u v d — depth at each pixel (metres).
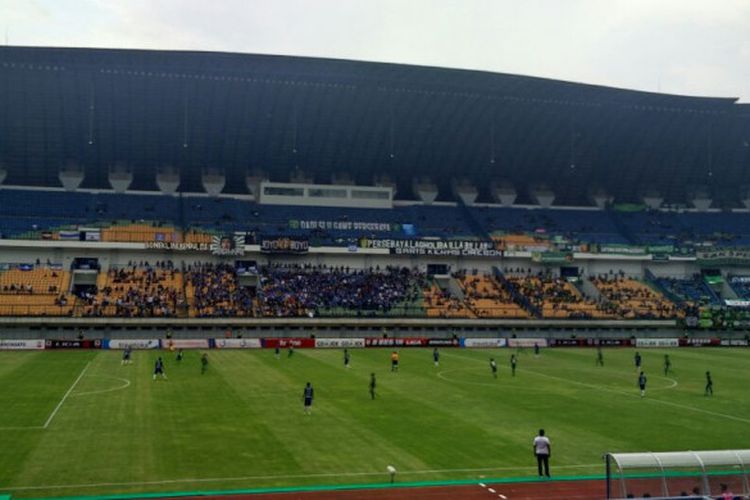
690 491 23.83
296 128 109.88
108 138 107.44
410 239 110.81
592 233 122.62
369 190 119.31
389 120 110.81
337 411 43.44
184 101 102.62
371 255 109.12
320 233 111.19
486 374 62.53
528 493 27.64
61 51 90.31
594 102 110.44
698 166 126.94
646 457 24.34
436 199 126.31
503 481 29.14
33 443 33.97
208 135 109.12
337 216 115.94
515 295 105.31
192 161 113.50
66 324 83.69
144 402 45.12
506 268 114.06
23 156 107.75
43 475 28.83
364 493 27.34
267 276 101.75
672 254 116.69
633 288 111.56
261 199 115.62
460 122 113.31
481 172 124.25
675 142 121.69
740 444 36.03
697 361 76.25
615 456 24.34
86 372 59.50
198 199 114.69
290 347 82.75
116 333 85.31
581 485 28.73
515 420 41.56
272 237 104.19
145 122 105.56
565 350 88.06
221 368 64.06
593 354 83.06
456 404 46.62
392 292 101.44
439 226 118.31
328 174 119.25
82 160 110.50
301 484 28.38
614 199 131.62
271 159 115.12
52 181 111.62
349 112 108.50
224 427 38.22
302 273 103.69
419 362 71.75
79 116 103.31
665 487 23.81
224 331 88.50
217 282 98.25
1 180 109.12
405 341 90.50
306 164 116.75
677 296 109.50
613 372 65.25
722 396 51.38
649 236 123.75
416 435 37.09
